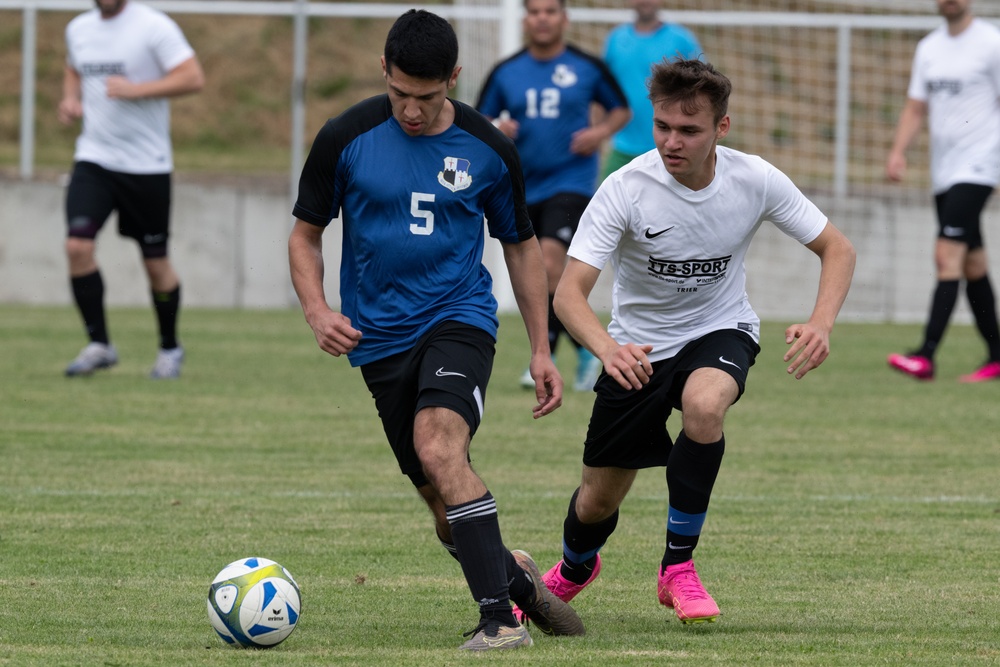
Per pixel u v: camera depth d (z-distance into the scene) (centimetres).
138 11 3503
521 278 1570
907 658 1362
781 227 1630
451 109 1541
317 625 1512
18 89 7912
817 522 2130
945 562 1866
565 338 5334
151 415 3130
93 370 3719
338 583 1727
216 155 7469
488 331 1512
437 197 1517
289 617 1386
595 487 1605
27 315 5438
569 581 1656
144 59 3497
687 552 1527
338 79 8050
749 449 2823
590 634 1487
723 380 1521
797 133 7031
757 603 1641
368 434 2947
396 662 1317
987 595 1673
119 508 2159
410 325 1514
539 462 2652
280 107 7894
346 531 2027
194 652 1360
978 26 3797
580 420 3195
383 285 1527
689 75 1484
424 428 1419
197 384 3672
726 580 1761
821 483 2459
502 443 2869
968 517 2170
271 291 5922
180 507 2175
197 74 3522
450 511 1398
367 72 8081
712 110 1495
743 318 1647
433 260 1522
